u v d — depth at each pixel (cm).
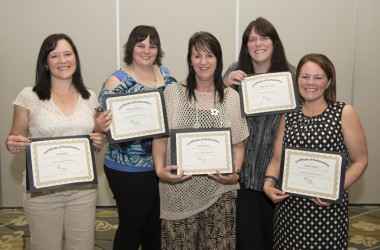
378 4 376
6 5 361
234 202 198
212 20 372
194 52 185
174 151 183
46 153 175
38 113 179
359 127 173
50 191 181
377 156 404
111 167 216
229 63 379
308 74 174
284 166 177
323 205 170
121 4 365
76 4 363
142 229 226
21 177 392
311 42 380
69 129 183
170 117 192
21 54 369
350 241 317
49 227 186
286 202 183
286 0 371
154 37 210
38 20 364
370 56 386
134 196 215
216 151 185
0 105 377
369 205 409
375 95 395
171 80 230
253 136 208
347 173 174
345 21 378
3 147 387
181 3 368
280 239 188
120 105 191
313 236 177
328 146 173
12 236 321
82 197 190
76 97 192
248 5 371
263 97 199
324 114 176
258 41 205
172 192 191
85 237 193
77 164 180
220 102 191
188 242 194
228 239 196
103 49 371
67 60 182
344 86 391
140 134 191
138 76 216
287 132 184
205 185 190
